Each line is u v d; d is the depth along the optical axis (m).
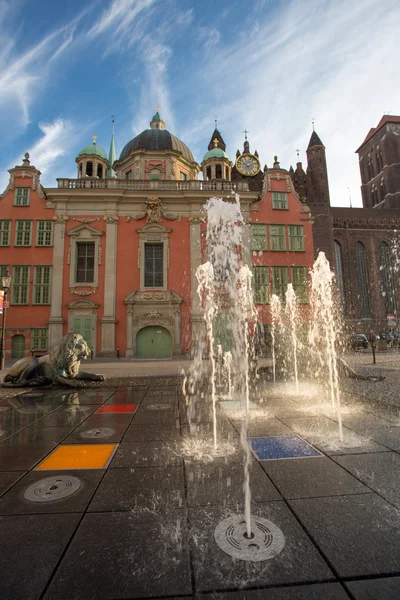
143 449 4.99
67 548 2.69
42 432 5.95
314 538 2.79
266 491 3.61
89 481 3.91
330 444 5.05
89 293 27.52
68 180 28.78
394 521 3.03
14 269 27.64
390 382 11.16
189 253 28.69
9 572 2.43
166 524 3.02
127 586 2.29
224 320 25.69
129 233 28.62
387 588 2.26
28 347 26.80
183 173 36.38
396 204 74.56
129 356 26.91
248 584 2.29
